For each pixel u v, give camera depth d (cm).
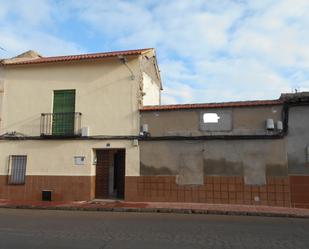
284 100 1460
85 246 745
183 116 1573
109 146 1633
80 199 1638
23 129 1745
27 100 1759
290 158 1449
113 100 1659
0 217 1203
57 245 753
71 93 1722
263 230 955
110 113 1655
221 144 1523
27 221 1103
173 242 788
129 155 1609
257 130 1491
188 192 1533
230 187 1494
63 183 1662
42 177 1689
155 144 1588
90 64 1708
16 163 1741
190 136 1550
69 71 1727
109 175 1708
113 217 1213
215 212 1327
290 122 1462
